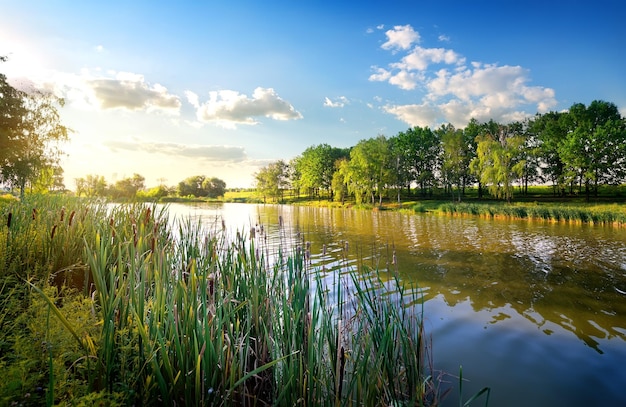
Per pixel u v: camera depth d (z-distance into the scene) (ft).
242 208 196.54
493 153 167.43
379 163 207.41
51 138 102.63
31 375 6.96
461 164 210.38
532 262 45.11
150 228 18.86
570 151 171.01
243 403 9.91
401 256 48.93
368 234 75.61
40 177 97.66
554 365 18.71
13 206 19.99
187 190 387.55
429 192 256.73
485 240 65.87
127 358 8.80
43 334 8.08
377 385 11.85
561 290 32.48
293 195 370.32
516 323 24.44
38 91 100.32
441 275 37.76
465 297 30.01
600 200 166.09
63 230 16.14
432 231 81.30
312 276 33.06
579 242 62.69
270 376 11.85
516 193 220.84
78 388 7.61
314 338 11.68
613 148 161.58
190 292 10.92
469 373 17.83
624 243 61.11
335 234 75.72
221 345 9.80
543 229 84.38
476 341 21.56
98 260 10.39
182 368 8.87
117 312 9.34
